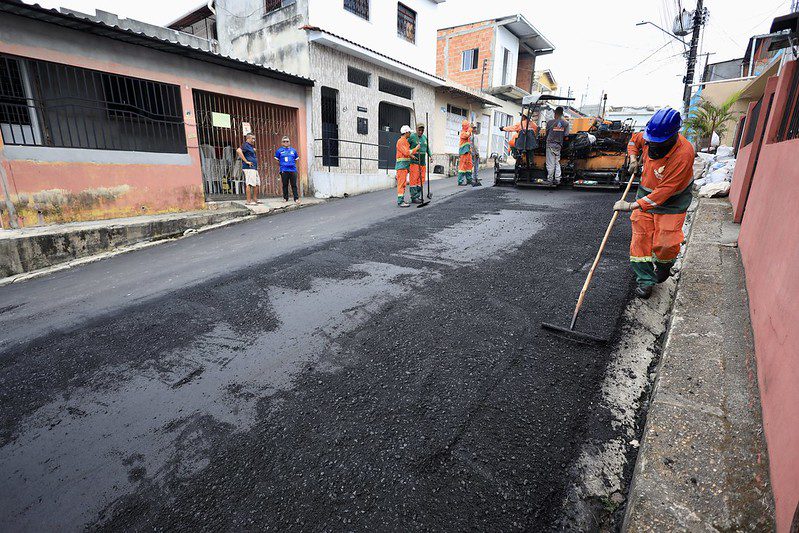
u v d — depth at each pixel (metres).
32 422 2.65
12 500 2.10
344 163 13.05
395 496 1.96
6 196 6.89
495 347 3.04
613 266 4.42
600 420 2.33
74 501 2.07
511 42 23.44
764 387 2.03
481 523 1.81
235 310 4.02
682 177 3.21
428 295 3.99
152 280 5.20
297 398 2.68
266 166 11.51
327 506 1.94
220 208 9.55
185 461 2.26
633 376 2.68
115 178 8.12
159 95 8.89
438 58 24.19
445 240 5.82
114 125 8.46
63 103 7.86
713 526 1.52
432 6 15.98
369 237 6.27
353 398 2.64
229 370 3.04
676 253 3.51
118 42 7.93
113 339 3.62
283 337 3.43
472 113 20.03
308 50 11.38
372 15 13.31
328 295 4.19
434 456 2.16
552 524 1.79
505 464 2.09
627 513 1.68
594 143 9.07
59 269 6.44
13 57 6.86
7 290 5.63
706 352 2.50
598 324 3.27
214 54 8.77
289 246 6.17
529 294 3.85
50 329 3.94
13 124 7.32
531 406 2.46
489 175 15.58
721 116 14.39
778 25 4.87
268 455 2.25
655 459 1.82
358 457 2.20
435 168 16.03
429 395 2.60
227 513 1.95
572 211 7.04
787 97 3.85
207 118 9.98
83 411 2.72
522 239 5.57
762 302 2.52
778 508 1.47
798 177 2.37
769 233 2.81
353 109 13.05
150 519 1.95
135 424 2.56
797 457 1.39
